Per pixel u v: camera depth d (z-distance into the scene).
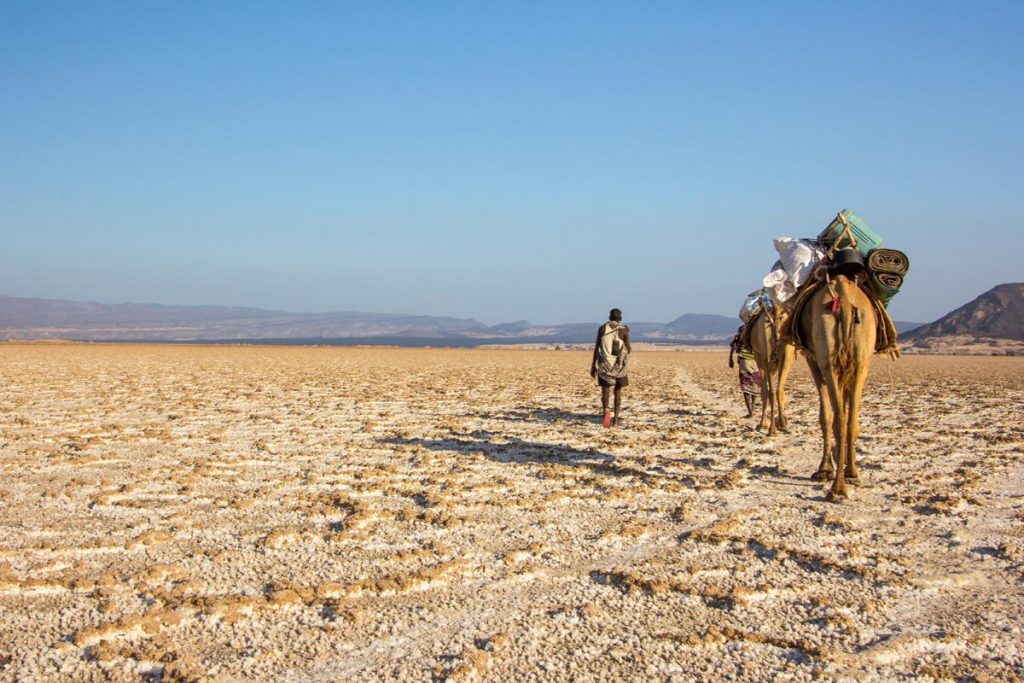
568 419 18.83
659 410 21.20
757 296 16.55
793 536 8.48
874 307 10.80
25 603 6.52
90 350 73.50
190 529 8.62
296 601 6.55
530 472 11.90
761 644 5.81
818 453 13.79
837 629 6.08
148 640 5.83
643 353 110.25
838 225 11.21
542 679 5.29
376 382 32.12
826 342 10.07
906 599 6.71
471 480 11.26
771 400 15.98
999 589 7.00
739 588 6.80
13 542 8.13
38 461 12.52
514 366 51.00
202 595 6.69
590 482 11.09
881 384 33.88
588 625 6.14
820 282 10.74
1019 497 10.42
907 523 9.07
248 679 5.27
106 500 9.80
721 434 16.11
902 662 5.57
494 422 18.14
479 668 5.39
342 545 8.09
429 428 16.92
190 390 26.58
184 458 13.01
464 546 8.08
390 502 9.95
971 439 15.68
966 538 8.47
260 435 15.78
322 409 20.86
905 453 13.77
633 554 7.88
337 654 5.64
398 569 7.36
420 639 5.88
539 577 7.20
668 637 5.89
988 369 55.50
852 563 7.60
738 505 9.87
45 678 5.30
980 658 5.64
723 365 59.03
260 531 8.55
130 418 18.45
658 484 10.89
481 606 6.50
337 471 11.91
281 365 47.88
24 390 25.62
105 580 6.95
